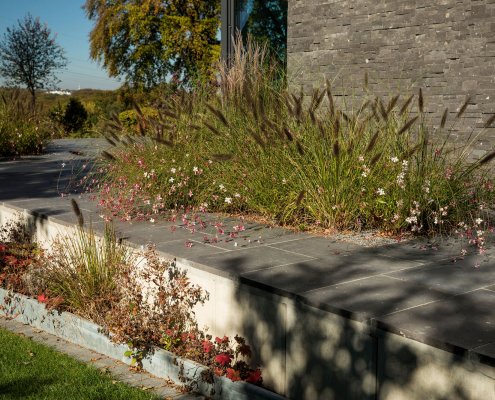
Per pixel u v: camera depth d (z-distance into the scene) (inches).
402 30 325.1
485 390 94.6
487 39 290.5
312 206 207.6
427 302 122.7
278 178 215.3
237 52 271.9
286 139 206.7
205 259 161.8
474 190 201.2
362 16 343.3
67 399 132.5
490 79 290.2
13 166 430.6
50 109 962.7
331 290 131.3
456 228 199.8
